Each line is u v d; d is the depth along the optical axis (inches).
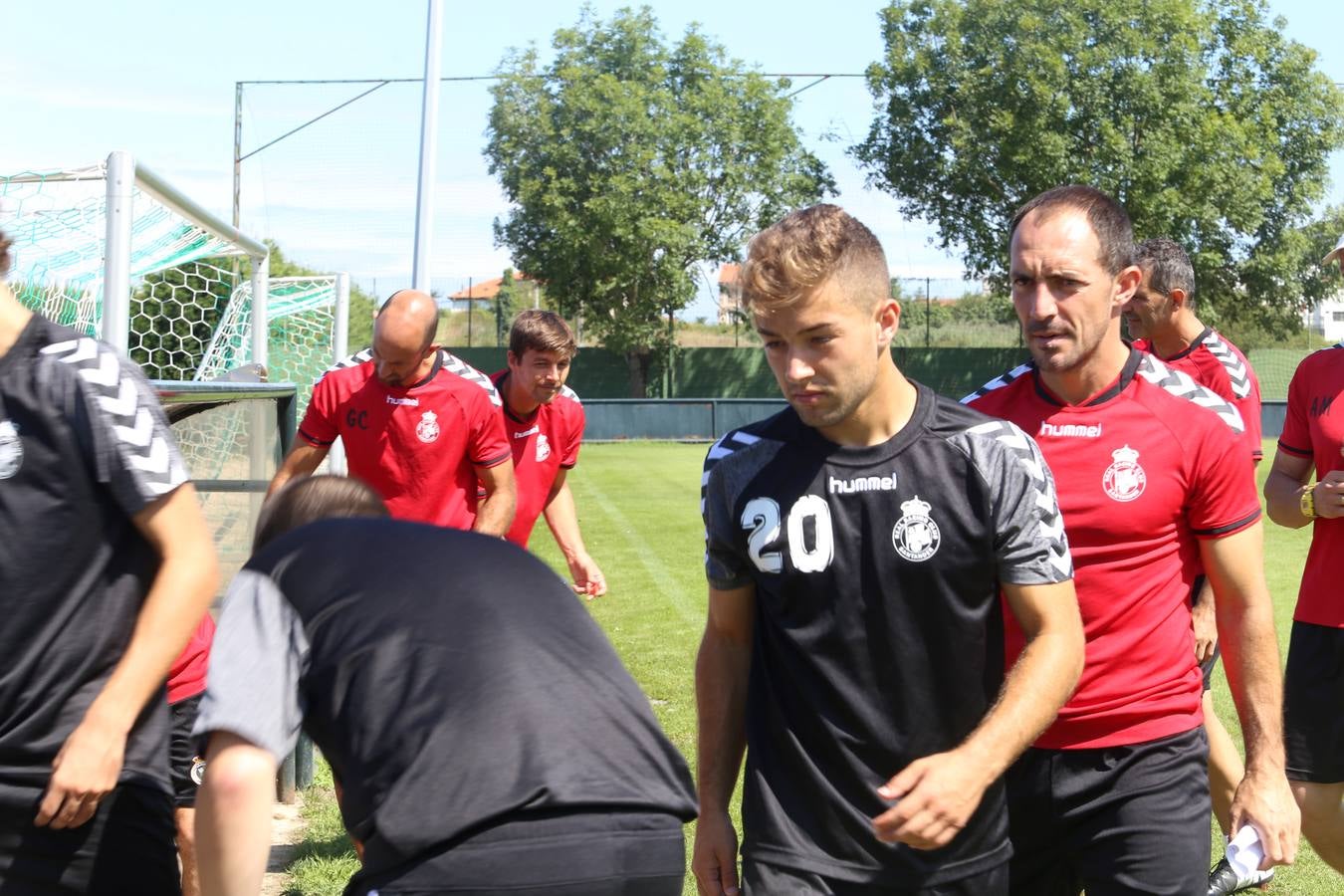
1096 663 99.5
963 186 1437.0
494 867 64.0
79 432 84.1
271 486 178.4
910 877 83.1
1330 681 139.1
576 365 1536.7
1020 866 103.4
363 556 71.4
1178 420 102.4
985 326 1572.3
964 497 81.0
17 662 84.4
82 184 231.9
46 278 299.1
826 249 76.6
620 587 365.7
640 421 1149.1
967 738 81.7
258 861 65.8
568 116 1451.8
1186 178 1346.0
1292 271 1406.3
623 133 1450.5
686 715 227.6
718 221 1520.7
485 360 1461.6
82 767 82.4
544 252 1487.5
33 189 235.3
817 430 84.0
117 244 174.2
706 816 91.0
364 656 67.5
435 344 181.2
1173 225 1341.0
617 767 69.2
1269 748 100.1
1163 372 107.7
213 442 178.9
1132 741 99.3
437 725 65.9
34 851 86.1
